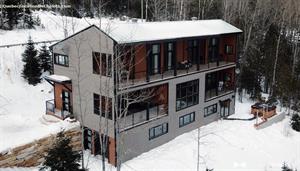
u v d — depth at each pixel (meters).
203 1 52.59
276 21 51.00
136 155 25.00
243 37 43.03
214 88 34.66
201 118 30.73
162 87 27.06
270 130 31.59
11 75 32.31
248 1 52.97
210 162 25.06
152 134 26.16
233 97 34.41
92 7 49.34
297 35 50.16
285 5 52.75
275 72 40.34
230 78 34.72
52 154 18.17
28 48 32.81
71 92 26.47
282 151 28.27
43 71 34.00
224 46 34.91
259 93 38.62
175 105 27.70
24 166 22.03
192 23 31.66
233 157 26.28
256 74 39.28
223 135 29.36
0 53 34.19
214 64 32.62
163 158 25.02
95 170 23.14
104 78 23.48
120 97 23.19
